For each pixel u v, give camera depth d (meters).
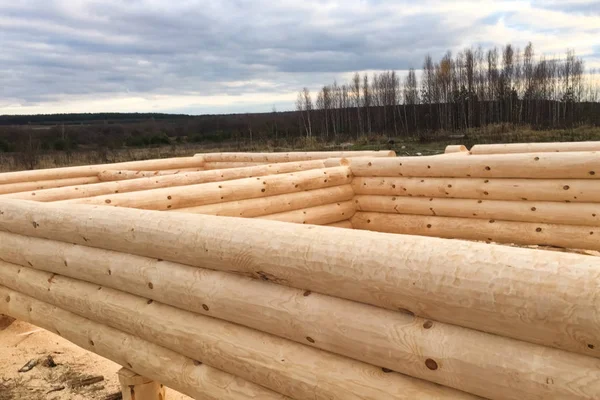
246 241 2.52
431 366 1.91
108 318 3.38
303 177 7.52
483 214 7.13
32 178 9.95
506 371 1.71
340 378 2.17
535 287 1.65
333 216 7.86
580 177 6.43
